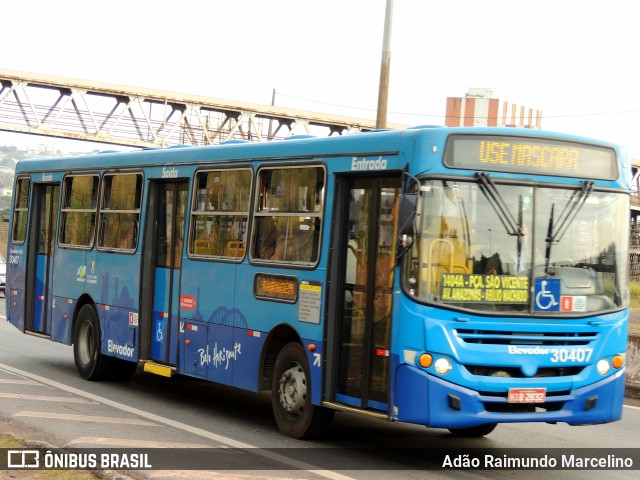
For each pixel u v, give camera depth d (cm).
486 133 941
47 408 1202
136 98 5506
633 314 2942
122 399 1334
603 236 976
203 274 1245
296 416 1079
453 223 923
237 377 1163
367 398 975
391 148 962
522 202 941
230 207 1209
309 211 1066
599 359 959
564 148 965
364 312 988
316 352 1034
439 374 902
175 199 1342
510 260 930
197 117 5678
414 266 916
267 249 1130
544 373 936
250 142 1202
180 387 1498
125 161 1454
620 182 993
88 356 1517
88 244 1533
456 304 912
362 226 1005
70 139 5384
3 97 5184
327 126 6222
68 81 5297
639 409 1468
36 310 1703
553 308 938
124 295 1416
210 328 1222
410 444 1087
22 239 1745
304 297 1057
